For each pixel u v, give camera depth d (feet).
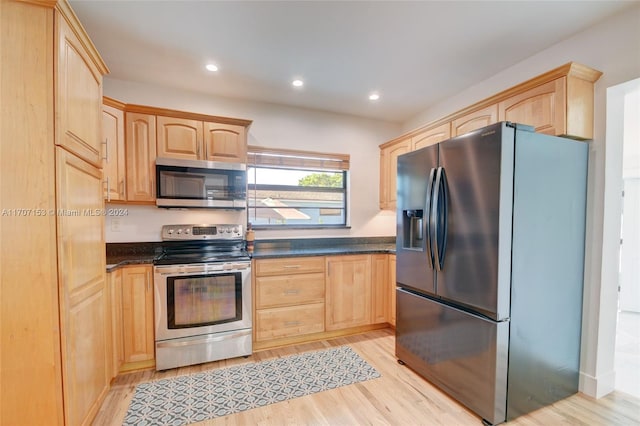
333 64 7.98
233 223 10.02
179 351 7.58
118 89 8.80
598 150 6.25
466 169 5.92
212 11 5.87
